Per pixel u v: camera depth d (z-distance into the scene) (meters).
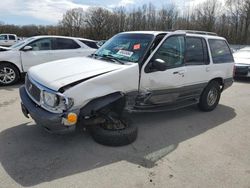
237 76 11.59
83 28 69.25
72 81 4.02
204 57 6.20
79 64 4.68
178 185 3.54
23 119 5.48
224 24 46.94
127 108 4.76
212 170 3.94
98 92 4.16
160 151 4.43
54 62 4.96
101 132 4.40
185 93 5.84
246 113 6.83
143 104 5.02
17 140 4.53
